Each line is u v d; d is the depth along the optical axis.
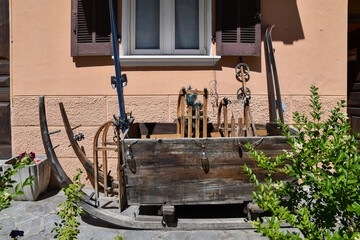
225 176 2.40
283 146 2.41
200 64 3.53
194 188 2.39
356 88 4.35
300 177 1.56
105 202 2.92
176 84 3.54
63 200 3.15
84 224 2.58
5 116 3.72
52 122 3.54
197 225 2.41
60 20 3.49
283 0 3.57
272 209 1.55
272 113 3.49
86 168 2.96
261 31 3.57
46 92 3.52
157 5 3.69
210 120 3.55
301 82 3.59
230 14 3.50
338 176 1.37
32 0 3.47
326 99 3.61
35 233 2.43
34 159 3.35
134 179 2.37
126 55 3.58
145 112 3.54
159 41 3.70
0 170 3.21
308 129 1.76
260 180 2.42
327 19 3.58
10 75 3.52
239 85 3.57
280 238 1.42
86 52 3.46
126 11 3.59
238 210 2.81
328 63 3.60
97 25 3.46
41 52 3.50
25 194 3.08
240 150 2.39
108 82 3.53
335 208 1.43
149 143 2.34
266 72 3.57
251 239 2.28
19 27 3.48
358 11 4.05
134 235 2.38
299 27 3.57
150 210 2.85
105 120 3.54
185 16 3.70
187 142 2.36
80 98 3.53
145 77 3.53
